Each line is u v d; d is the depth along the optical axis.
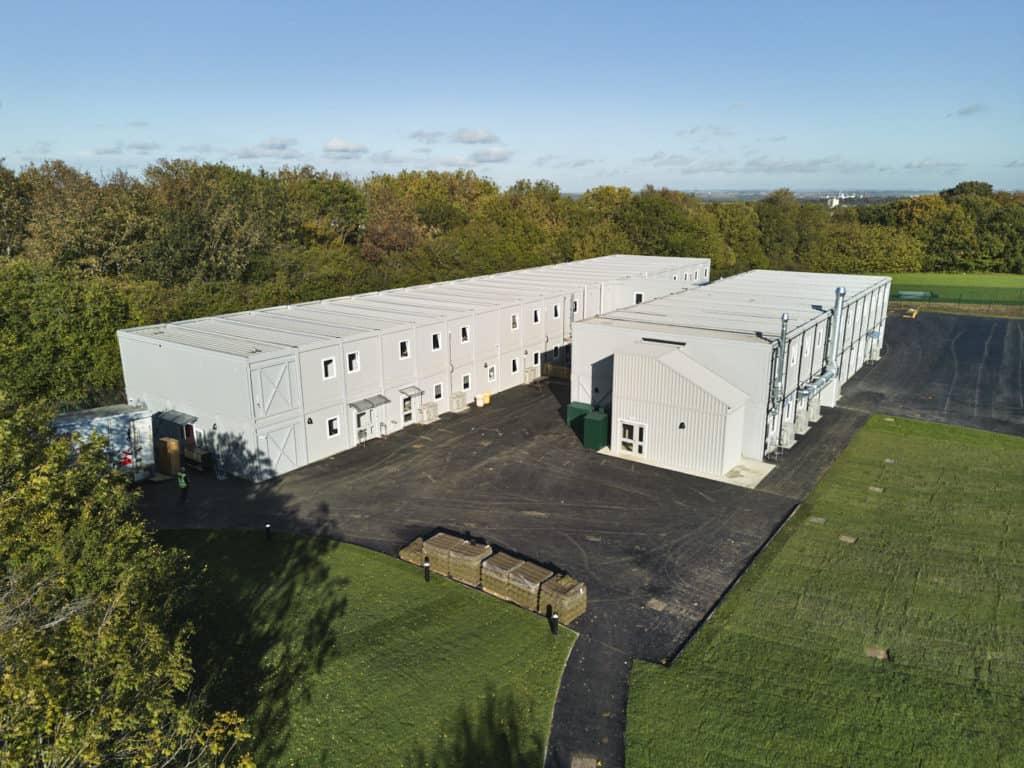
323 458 34.34
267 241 64.31
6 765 9.41
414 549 24.12
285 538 25.97
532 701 17.34
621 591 22.33
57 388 38.50
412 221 86.69
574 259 92.56
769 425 33.62
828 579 22.70
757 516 27.52
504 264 81.25
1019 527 26.19
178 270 56.62
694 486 30.44
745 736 16.03
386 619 20.72
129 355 35.81
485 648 19.36
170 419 33.22
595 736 16.20
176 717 12.35
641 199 102.31
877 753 15.48
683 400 31.91
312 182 84.94
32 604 11.81
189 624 14.66
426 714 16.86
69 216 52.53
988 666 18.31
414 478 31.67
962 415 40.66
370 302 46.19
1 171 65.00
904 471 31.94
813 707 16.89
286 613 21.02
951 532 25.88
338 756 15.59
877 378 49.53
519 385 48.06
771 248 120.94
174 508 28.72
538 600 21.08
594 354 38.25
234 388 30.89
